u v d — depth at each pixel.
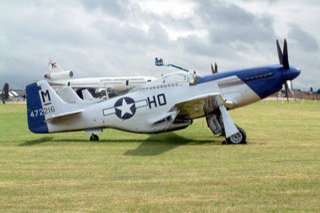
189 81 11.83
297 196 5.17
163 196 5.30
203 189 5.65
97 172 7.21
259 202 4.91
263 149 9.78
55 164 8.19
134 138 13.37
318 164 7.58
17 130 16.69
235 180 6.21
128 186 5.97
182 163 8.01
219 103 10.92
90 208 4.80
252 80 11.90
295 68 11.99
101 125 12.44
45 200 5.20
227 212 4.52
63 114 12.25
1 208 4.86
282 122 19.05
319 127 16.36
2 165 8.11
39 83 12.89
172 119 11.65
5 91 58.72
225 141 11.12
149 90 12.02
